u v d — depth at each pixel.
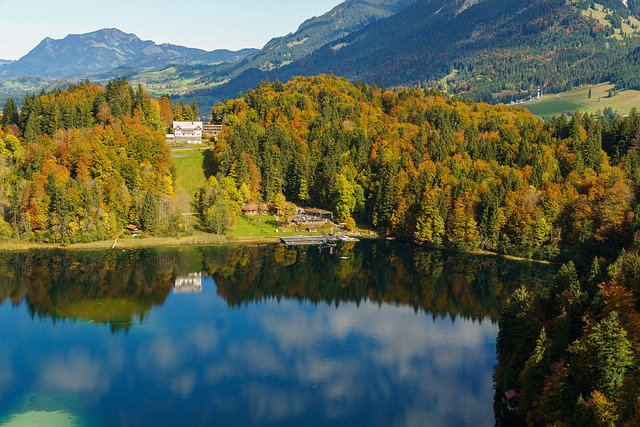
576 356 84.12
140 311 147.75
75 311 145.88
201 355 121.75
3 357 118.44
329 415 98.50
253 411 99.44
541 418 83.56
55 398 102.50
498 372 103.44
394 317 146.25
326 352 124.19
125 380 109.88
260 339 130.88
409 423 96.00
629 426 70.50
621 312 86.38
